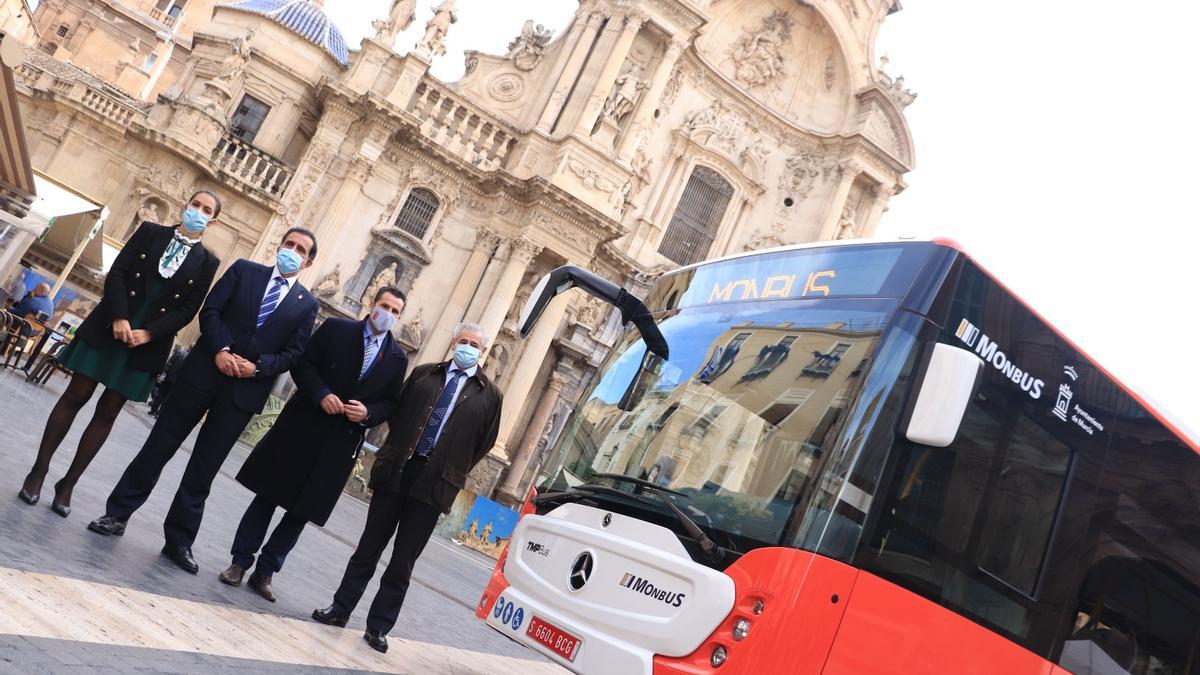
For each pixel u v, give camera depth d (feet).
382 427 100.94
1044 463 18.56
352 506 77.87
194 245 20.20
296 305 20.83
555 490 21.57
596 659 17.81
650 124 126.00
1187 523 20.80
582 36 120.16
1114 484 19.75
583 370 120.47
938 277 17.33
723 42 131.54
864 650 16.03
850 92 133.18
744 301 20.66
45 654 10.83
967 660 17.19
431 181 113.50
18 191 50.85
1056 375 19.12
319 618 20.67
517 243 112.16
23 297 62.59
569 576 19.45
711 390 19.38
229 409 19.80
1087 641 18.94
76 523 18.99
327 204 108.17
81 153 99.40
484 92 119.85
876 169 131.23
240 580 20.44
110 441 37.60
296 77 111.14
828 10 131.23
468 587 47.14
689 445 18.86
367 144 108.27
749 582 16.07
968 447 17.33
